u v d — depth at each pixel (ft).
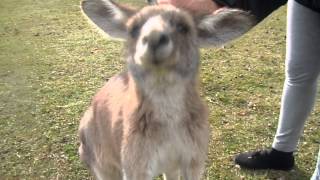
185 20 2.22
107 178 2.72
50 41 5.85
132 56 2.23
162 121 2.20
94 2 2.35
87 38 5.92
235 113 3.79
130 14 2.35
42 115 3.84
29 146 3.42
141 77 2.18
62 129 3.62
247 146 3.35
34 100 4.10
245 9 2.53
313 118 3.66
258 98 4.05
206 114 2.30
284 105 2.94
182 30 2.20
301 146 3.33
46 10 7.55
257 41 5.55
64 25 6.59
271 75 4.54
